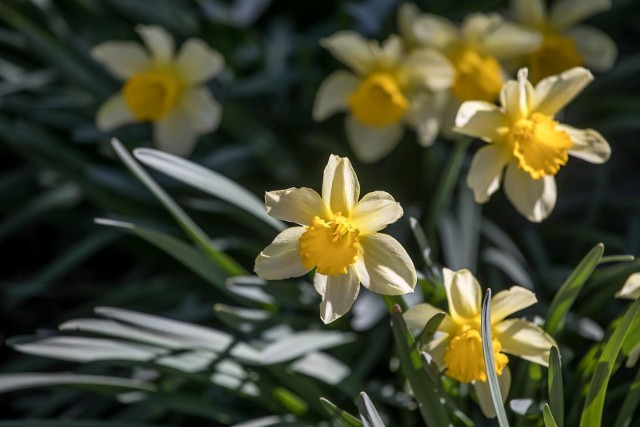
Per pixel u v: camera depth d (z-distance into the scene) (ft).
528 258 5.04
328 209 4.05
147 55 4.93
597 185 5.03
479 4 5.24
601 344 4.23
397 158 5.18
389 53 4.81
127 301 5.04
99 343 4.37
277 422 4.37
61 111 5.22
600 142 4.26
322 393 4.42
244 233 5.09
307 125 5.28
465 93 4.80
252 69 5.40
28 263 5.39
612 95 5.39
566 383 4.43
